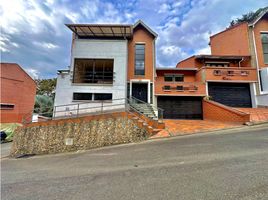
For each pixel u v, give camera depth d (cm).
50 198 345
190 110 1523
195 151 582
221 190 307
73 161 663
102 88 1344
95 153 759
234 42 1781
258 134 761
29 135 1039
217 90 1559
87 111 1274
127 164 525
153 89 1514
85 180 429
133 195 321
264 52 1608
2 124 1997
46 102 2972
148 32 1616
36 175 532
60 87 1321
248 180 337
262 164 417
